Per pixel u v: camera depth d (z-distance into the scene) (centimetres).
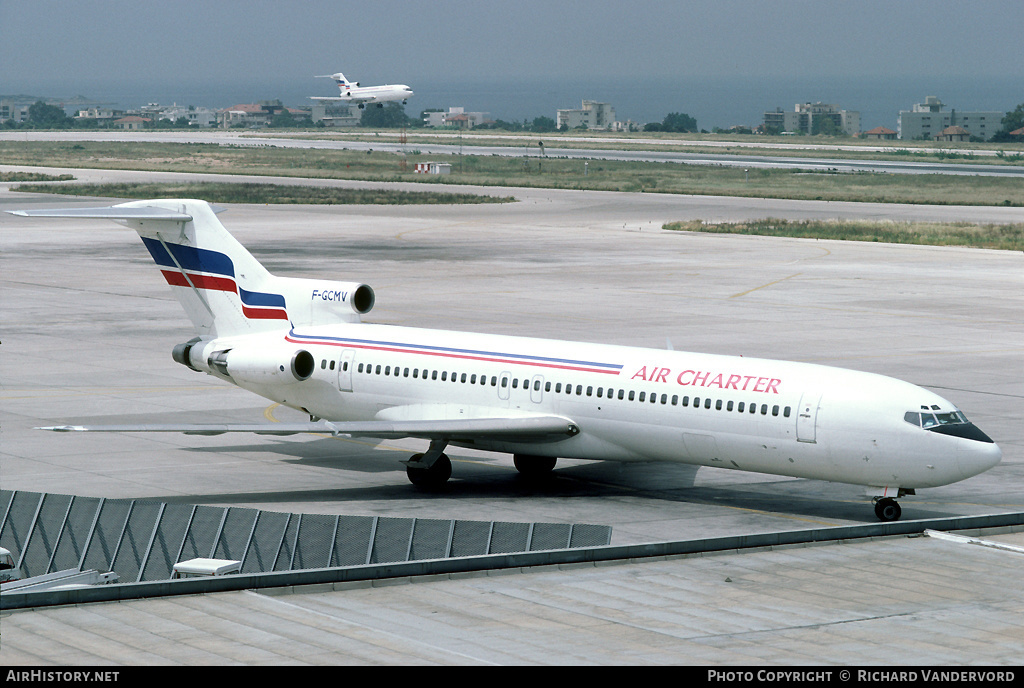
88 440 8556
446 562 4572
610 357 7150
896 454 6234
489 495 7238
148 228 8525
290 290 8294
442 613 4091
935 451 6166
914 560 4878
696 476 7831
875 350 12244
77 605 3944
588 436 7125
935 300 16050
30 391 10188
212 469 7806
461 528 5481
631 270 19212
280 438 8888
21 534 5950
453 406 7481
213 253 8425
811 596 4378
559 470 8000
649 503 7062
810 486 7531
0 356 11775
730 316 14538
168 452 8269
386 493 7262
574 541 5362
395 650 3647
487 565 4638
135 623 3791
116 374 10988
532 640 3819
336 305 8200
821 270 19325
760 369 6700
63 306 15038
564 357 7256
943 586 4525
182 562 5294
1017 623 4094
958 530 5359
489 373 7388
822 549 5031
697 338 12875
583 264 19938
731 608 4222
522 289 16912
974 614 4181
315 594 4269
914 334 13288
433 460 7275
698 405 6706
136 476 7531
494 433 7056
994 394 10150
